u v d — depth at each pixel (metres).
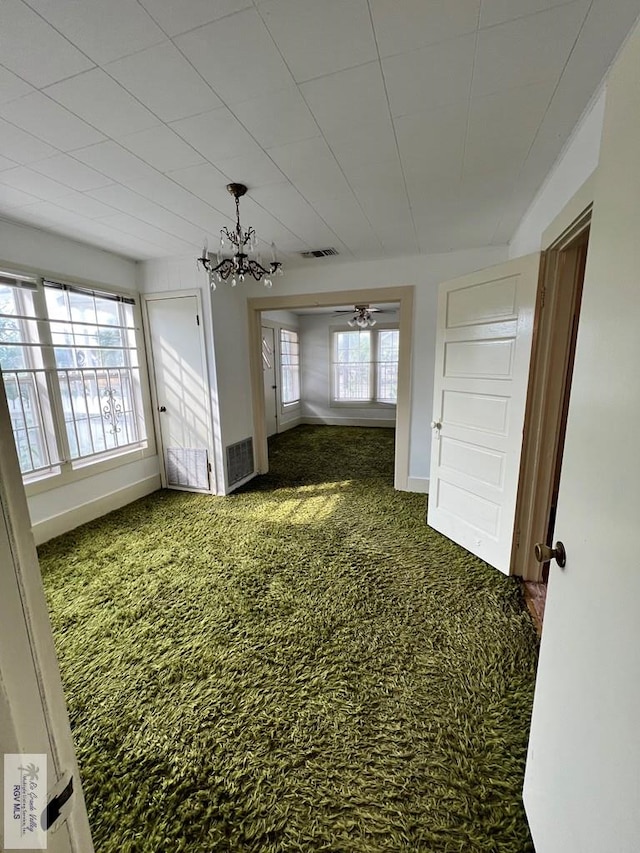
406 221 2.74
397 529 3.10
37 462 2.94
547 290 2.06
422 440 3.91
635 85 0.65
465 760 1.29
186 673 1.68
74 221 2.68
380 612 2.07
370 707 1.50
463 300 2.58
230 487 4.11
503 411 2.34
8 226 2.64
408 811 1.15
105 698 1.56
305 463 5.32
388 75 1.31
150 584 2.36
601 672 0.70
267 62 1.24
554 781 0.91
